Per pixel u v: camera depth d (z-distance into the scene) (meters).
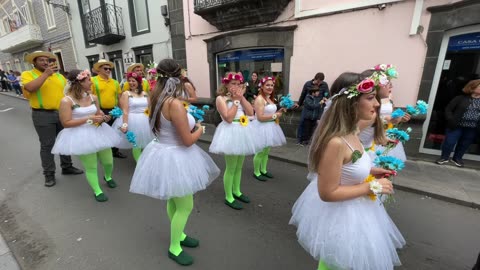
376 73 1.37
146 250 2.41
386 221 1.62
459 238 2.61
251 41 6.24
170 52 8.18
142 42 8.82
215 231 2.72
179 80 1.95
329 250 1.45
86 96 3.23
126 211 3.09
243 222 2.89
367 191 1.39
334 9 5.03
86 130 3.15
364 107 1.31
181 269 2.18
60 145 3.12
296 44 5.71
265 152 4.02
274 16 5.82
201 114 2.34
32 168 4.51
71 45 12.27
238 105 2.96
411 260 2.30
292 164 4.74
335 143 1.28
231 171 3.13
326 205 1.52
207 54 7.30
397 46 4.56
